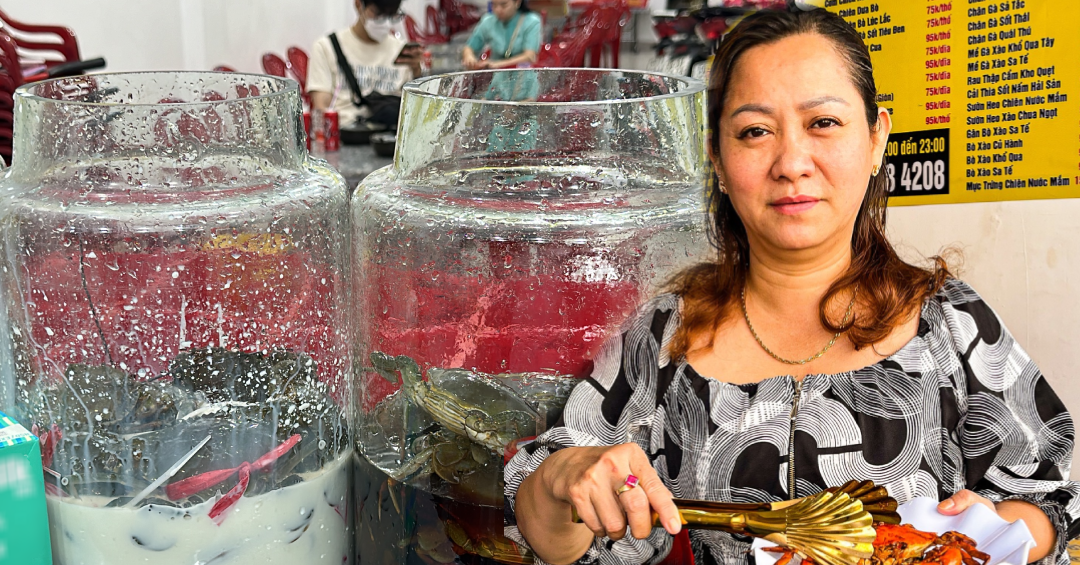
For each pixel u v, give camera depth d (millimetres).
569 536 666
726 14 2625
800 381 747
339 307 652
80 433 562
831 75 662
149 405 560
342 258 658
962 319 749
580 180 634
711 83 712
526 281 600
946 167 935
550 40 4445
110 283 555
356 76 3111
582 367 628
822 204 681
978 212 933
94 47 3998
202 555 578
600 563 695
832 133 665
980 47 888
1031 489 715
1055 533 703
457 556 639
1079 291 905
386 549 667
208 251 560
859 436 732
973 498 680
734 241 758
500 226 596
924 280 758
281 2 4590
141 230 548
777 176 676
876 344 737
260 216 573
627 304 620
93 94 653
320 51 3096
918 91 924
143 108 565
